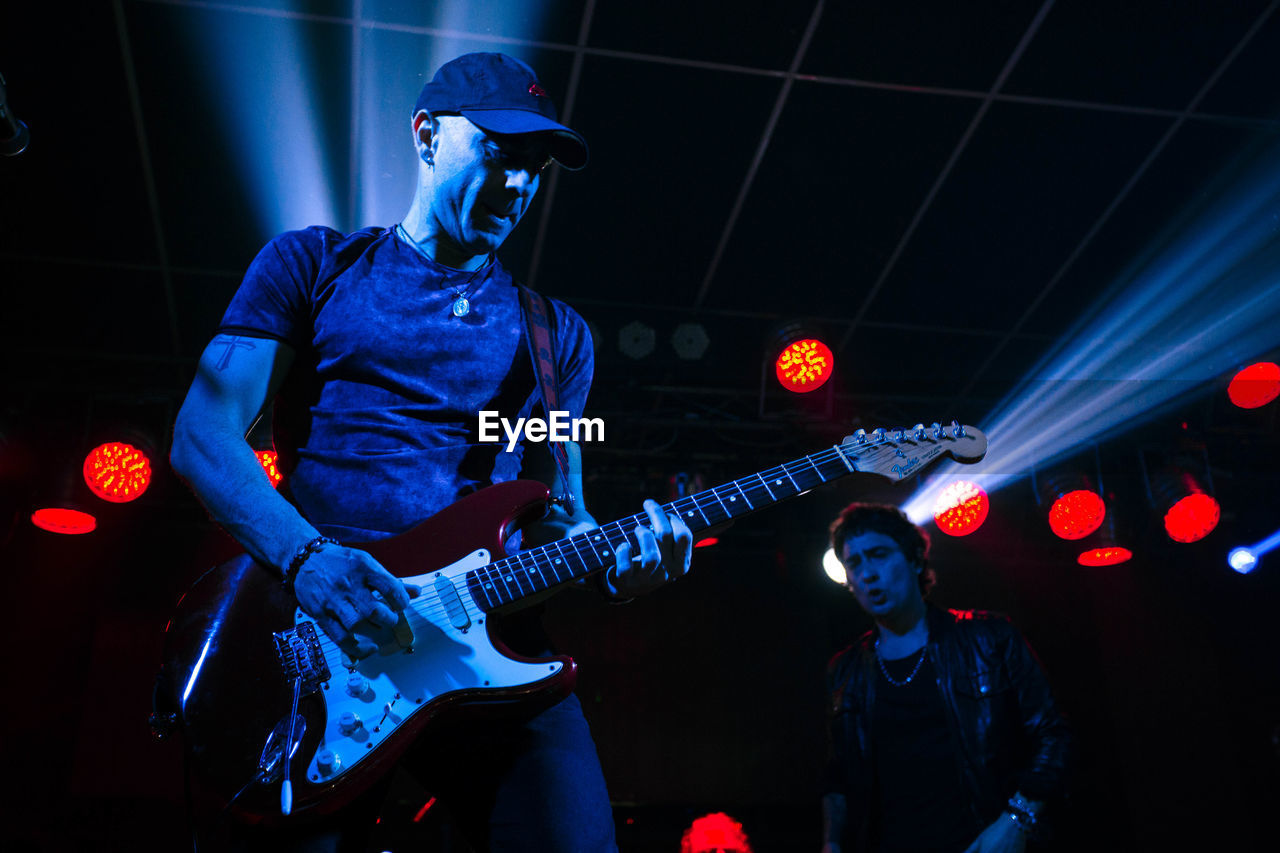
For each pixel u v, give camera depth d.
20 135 2.22
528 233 5.24
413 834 5.40
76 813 6.08
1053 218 5.31
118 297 5.41
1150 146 4.93
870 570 3.40
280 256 1.69
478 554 1.58
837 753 3.47
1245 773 7.11
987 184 5.11
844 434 6.37
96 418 5.93
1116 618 7.70
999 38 4.38
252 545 1.45
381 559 1.53
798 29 4.29
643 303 5.75
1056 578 7.81
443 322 1.73
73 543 6.68
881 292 5.75
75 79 4.28
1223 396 6.54
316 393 1.68
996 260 5.57
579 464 1.92
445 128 1.79
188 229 4.99
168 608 6.59
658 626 7.02
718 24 4.26
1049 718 3.10
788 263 5.54
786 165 4.95
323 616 1.40
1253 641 7.20
